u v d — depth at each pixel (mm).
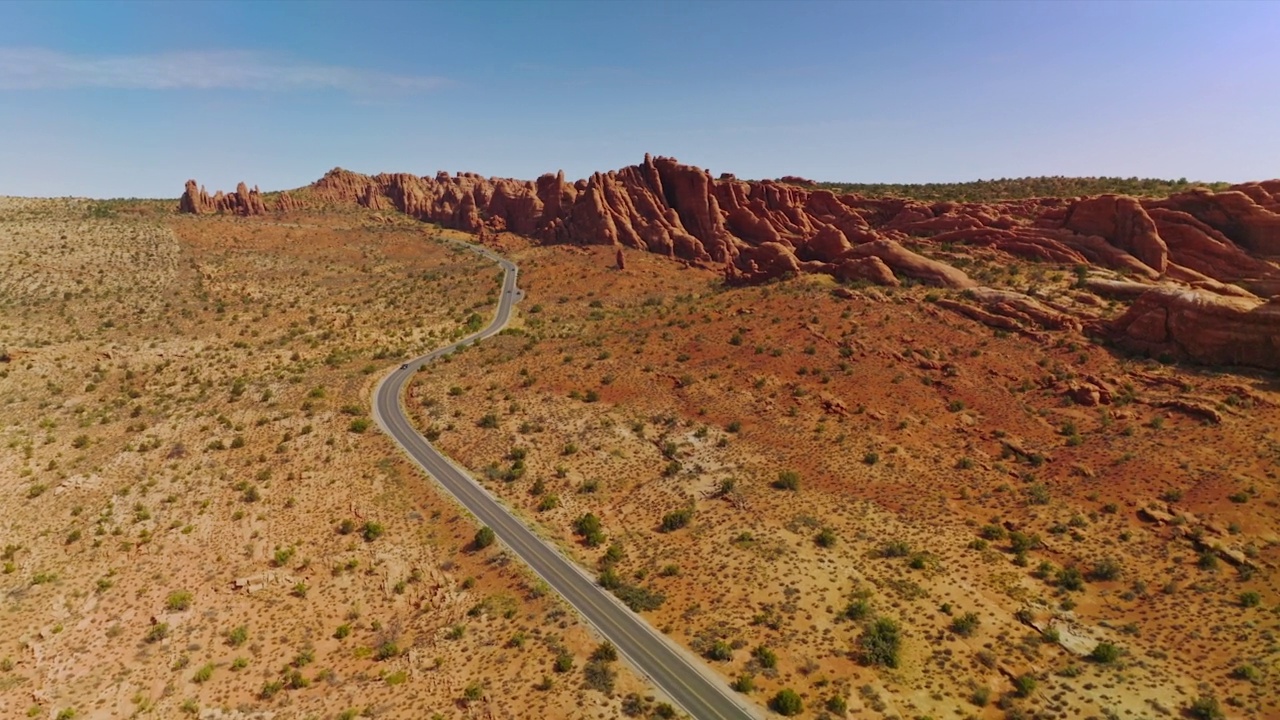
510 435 90438
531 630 54250
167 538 67812
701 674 48344
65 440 87562
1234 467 64688
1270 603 50188
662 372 106125
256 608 59094
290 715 47625
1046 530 62562
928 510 67250
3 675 51438
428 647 53875
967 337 98312
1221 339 81750
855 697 45156
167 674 51625
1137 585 54438
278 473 80875
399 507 74500
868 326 105812
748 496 72062
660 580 60469
